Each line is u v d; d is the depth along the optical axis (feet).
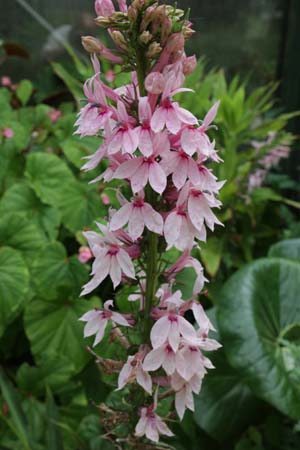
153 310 1.07
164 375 1.11
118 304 1.61
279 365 1.77
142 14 0.93
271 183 3.30
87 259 1.96
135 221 0.94
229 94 3.02
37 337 1.96
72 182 2.31
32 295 2.02
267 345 1.82
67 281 2.01
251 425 1.99
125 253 1.01
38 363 1.93
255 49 3.80
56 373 1.89
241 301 1.90
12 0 3.74
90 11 3.81
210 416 1.94
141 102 0.90
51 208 2.25
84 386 2.01
